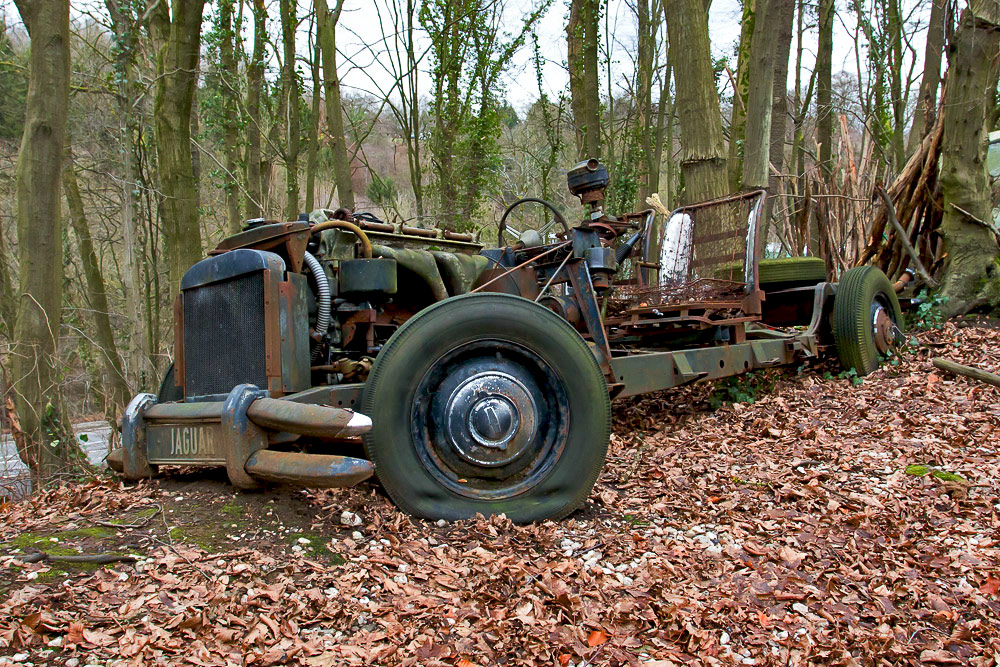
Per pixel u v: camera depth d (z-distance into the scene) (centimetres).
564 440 373
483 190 1714
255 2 1318
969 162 786
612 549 334
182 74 825
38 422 595
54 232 613
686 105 805
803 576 319
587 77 1458
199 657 231
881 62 1741
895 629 286
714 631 276
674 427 564
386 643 249
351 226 385
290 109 1358
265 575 281
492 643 255
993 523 365
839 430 521
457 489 356
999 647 275
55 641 231
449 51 1517
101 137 1224
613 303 566
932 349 691
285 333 353
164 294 1523
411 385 350
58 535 305
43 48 600
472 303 363
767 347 604
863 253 895
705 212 619
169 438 364
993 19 747
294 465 313
